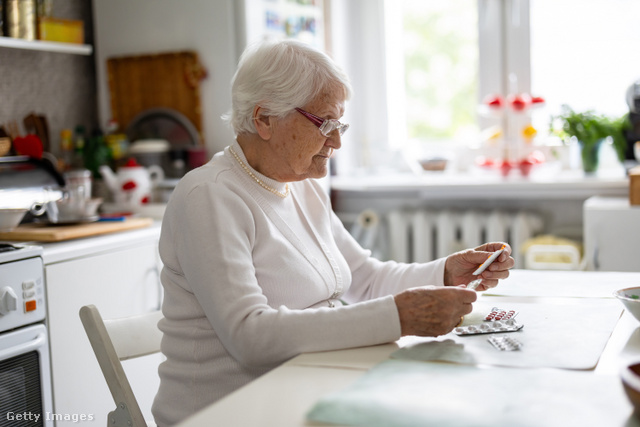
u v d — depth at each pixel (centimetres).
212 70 277
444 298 111
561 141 293
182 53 277
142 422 124
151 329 141
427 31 328
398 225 307
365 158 336
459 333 115
